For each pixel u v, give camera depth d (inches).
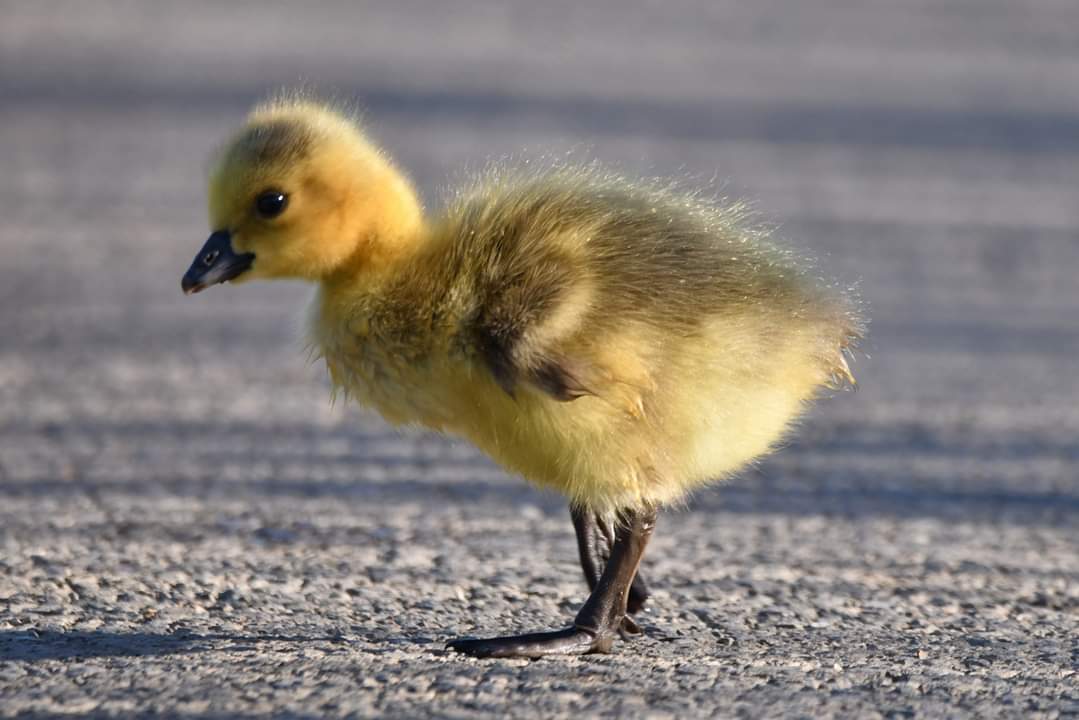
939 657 370.9
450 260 374.3
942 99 1640.0
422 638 376.8
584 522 390.6
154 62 1734.7
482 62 1793.8
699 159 1283.2
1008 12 2412.6
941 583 446.9
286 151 392.2
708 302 365.7
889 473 590.9
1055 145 1425.9
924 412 690.2
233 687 324.8
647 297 360.5
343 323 380.2
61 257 964.0
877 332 828.6
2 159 1261.1
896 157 1346.0
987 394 721.6
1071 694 342.0
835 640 386.6
